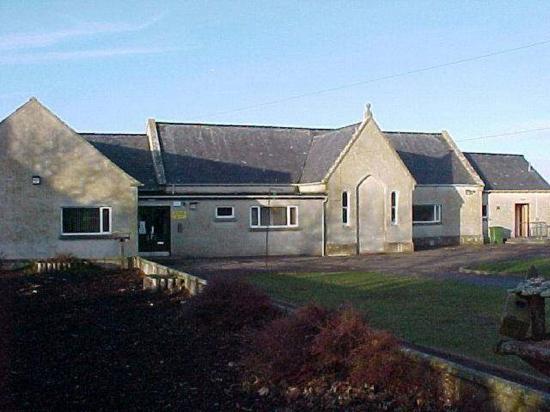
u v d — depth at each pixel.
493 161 48.66
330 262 30.67
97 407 8.77
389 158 37.44
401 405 8.56
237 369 10.71
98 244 29.06
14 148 28.16
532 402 7.17
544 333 7.79
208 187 35.66
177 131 38.69
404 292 18.91
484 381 7.85
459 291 19.02
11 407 8.71
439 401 8.52
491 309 15.58
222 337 13.30
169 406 8.84
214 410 8.69
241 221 34.38
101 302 18.83
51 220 28.55
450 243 42.19
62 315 16.52
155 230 33.28
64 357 11.73
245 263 30.20
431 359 8.77
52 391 9.52
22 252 28.19
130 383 9.98
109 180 29.28
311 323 9.95
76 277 25.05
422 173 42.12
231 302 14.22
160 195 33.03
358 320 9.87
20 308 17.64
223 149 38.34
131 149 37.28
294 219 35.34
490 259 30.48
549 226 47.25
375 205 37.09
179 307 17.31
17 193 28.14
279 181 37.22
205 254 33.75
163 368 10.91
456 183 42.41
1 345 12.78
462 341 11.81
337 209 36.09
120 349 12.38
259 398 9.22
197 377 10.33
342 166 36.19
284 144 40.25
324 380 9.58
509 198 46.09
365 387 9.15
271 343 9.98
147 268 25.56
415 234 41.09
